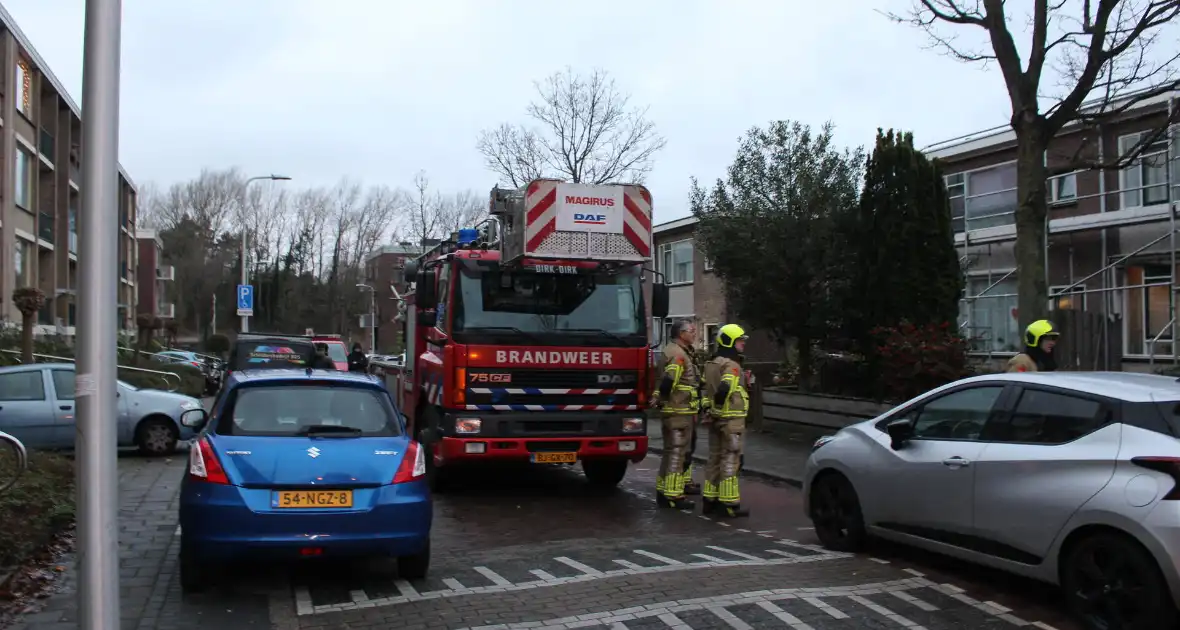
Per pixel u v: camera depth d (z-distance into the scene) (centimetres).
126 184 5047
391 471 629
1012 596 600
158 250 6506
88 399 397
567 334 1009
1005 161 2089
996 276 2086
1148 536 493
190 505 593
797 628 536
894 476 683
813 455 783
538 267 1007
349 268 6544
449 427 981
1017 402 611
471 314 990
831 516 759
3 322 2389
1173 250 1636
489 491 1104
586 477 1197
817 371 1789
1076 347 1633
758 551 755
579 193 1000
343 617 571
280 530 590
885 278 1463
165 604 598
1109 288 1769
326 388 687
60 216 3484
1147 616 496
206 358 3597
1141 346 1803
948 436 656
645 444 1037
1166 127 1183
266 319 6800
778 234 1586
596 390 1017
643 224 1024
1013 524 579
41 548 701
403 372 1355
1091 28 1105
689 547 773
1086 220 1816
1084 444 549
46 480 861
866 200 1502
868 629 534
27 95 3030
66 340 2520
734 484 938
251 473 597
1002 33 1150
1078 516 534
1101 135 1697
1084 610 533
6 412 1234
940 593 607
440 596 613
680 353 979
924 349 1225
